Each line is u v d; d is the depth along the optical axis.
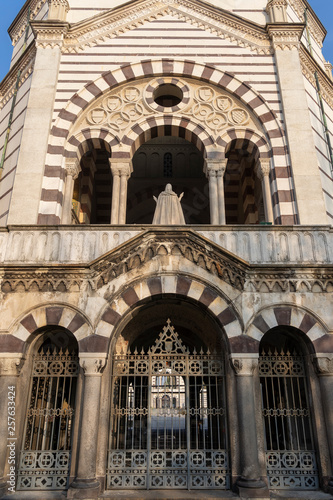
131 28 15.95
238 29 16.02
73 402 13.41
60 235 11.44
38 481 10.09
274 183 13.93
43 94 14.65
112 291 10.98
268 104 14.88
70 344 12.54
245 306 10.95
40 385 12.20
